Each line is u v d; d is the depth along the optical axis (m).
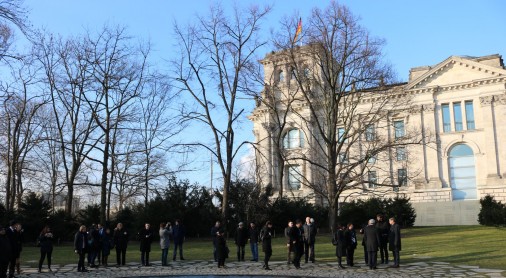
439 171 61.66
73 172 42.97
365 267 19.62
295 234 19.66
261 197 41.12
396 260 19.14
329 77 39.28
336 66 39.59
